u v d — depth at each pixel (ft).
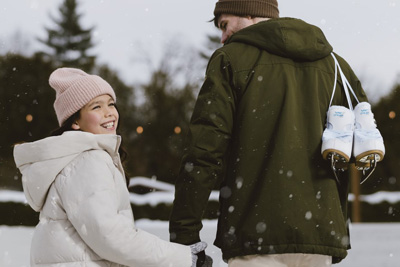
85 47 141.38
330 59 9.30
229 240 8.56
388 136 118.83
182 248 8.42
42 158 8.31
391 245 32.63
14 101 119.14
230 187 8.70
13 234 38.37
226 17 9.89
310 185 8.58
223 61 8.89
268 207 8.41
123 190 8.59
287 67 8.90
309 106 8.84
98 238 7.91
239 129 8.75
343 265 23.04
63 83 9.64
